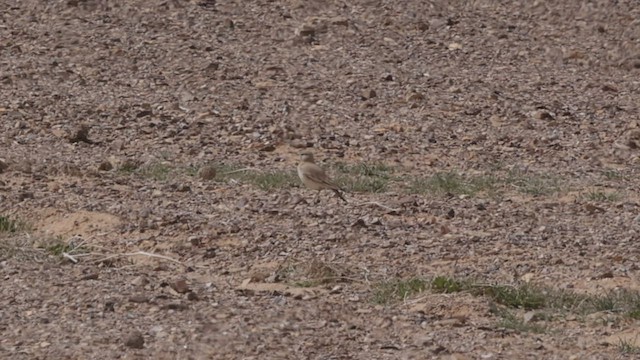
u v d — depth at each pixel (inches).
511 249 973.8
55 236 965.2
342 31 1856.5
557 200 1173.1
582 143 1433.3
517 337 781.3
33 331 745.6
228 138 1379.2
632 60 1806.1
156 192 1119.6
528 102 1598.2
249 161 1288.1
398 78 1675.7
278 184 1171.3
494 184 1222.9
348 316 802.2
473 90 1641.2
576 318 822.5
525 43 1878.7
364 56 1766.7
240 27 1852.9
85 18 1845.5
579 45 1878.7
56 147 1310.3
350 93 1595.7
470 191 1191.6
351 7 1961.1
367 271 901.8
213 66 1663.4
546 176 1274.6
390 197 1146.7
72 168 1187.3
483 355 743.1
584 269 932.6
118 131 1384.1
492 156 1363.2
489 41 1872.5
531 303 849.5
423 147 1384.1
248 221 1027.9
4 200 1050.1
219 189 1151.0
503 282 890.7
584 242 1005.2
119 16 1860.2
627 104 1619.1
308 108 1520.7
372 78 1667.1
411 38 1860.2
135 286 838.5
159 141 1353.3
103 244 953.5
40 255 906.1
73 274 862.5
